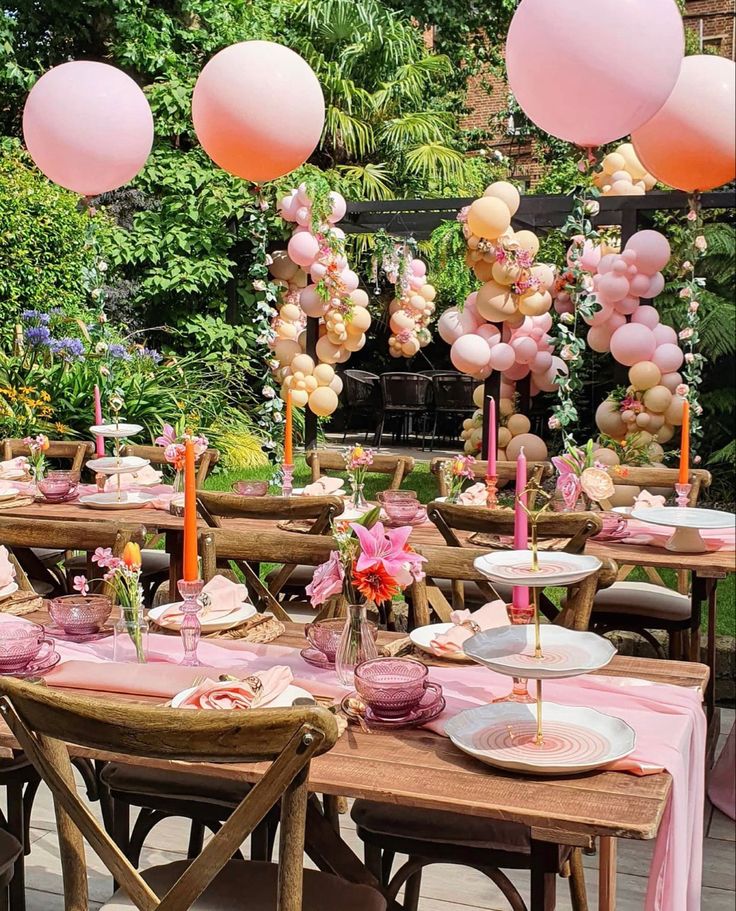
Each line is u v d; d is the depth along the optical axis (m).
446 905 2.56
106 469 4.13
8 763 2.27
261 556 2.61
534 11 3.57
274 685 1.78
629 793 1.48
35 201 9.18
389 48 12.20
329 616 2.51
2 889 1.90
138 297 10.91
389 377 11.03
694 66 4.64
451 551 2.47
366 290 11.55
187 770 1.59
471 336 7.61
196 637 2.07
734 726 3.25
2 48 11.76
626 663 2.15
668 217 9.07
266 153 4.73
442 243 8.76
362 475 3.98
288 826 1.33
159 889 1.73
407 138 12.20
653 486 4.33
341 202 8.29
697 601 3.51
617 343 7.57
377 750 1.65
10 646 1.95
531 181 13.78
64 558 4.45
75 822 1.48
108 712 1.34
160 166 11.10
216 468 9.09
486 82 14.64
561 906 2.56
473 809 1.44
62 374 8.29
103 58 12.80
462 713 1.75
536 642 1.51
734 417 9.09
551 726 1.70
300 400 8.60
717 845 2.88
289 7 12.30
